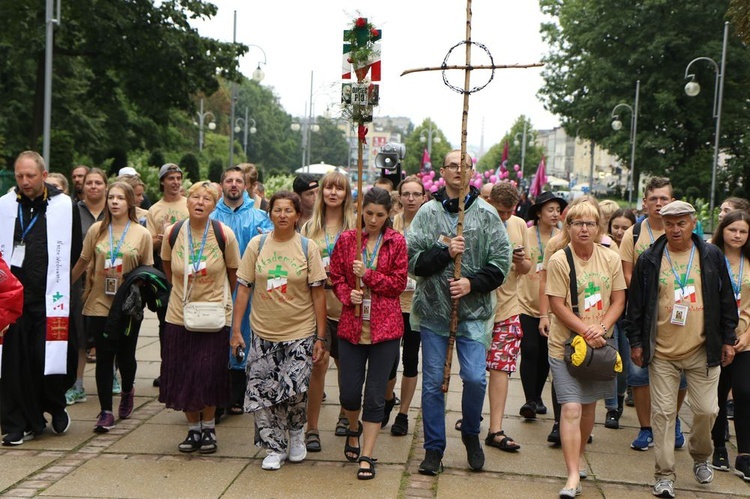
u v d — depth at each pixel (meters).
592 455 5.98
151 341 9.98
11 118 33.84
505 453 5.90
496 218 5.31
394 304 5.31
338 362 5.84
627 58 39.16
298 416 5.52
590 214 5.16
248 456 5.68
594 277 5.19
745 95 38.38
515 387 8.16
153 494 4.89
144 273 6.29
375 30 5.39
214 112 89.12
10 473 5.22
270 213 5.42
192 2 29.91
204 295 5.70
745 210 6.37
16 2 27.81
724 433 5.79
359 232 5.21
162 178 7.87
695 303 5.16
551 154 137.12
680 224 5.16
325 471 5.39
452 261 5.27
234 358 6.20
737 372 5.57
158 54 29.33
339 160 123.31
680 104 38.72
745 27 15.44
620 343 6.84
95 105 33.41
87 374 8.20
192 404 5.57
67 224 6.11
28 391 5.94
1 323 4.70
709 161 37.69
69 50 29.62
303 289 5.43
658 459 5.15
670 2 37.56
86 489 4.95
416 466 5.56
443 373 5.34
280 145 111.62
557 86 42.62
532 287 6.82
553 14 43.06
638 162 39.28
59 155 27.88
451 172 5.43
